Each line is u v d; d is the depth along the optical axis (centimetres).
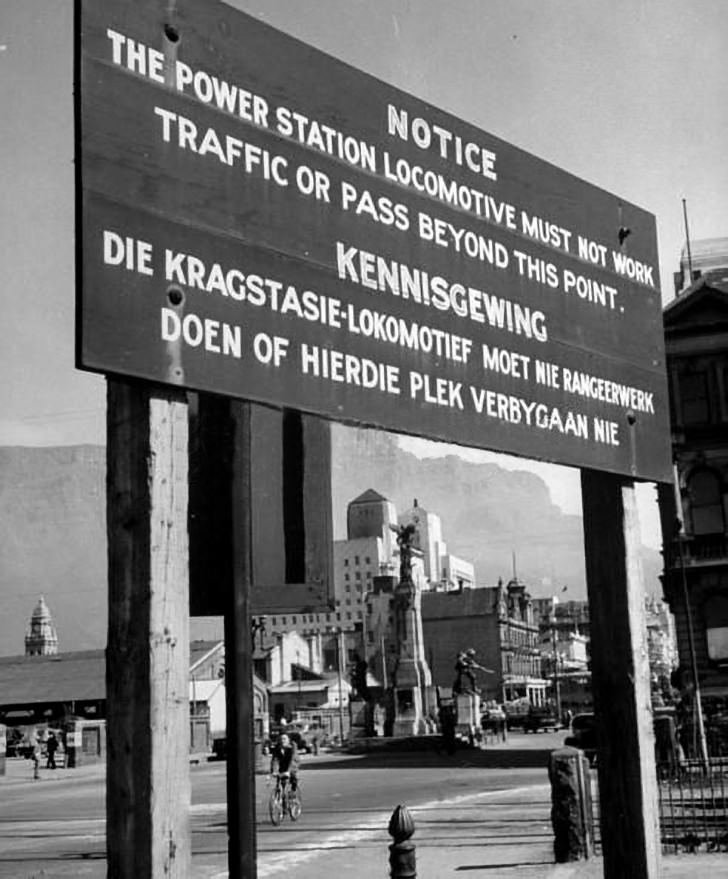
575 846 1345
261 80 472
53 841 2042
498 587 13875
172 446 418
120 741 393
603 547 669
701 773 2180
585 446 631
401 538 7069
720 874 1171
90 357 392
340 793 2867
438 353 542
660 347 717
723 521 3906
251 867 438
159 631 400
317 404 475
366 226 514
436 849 1544
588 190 671
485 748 5528
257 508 489
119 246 407
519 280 604
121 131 413
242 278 451
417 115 555
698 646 3844
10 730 8619
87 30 407
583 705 11019
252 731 448
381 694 7019
